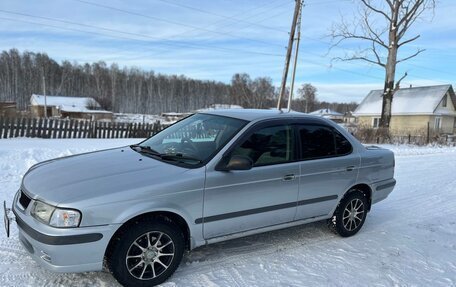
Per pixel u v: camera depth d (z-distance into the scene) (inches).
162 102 4532.5
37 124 656.4
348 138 195.0
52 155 392.5
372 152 204.5
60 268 118.1
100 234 119.9
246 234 158.6
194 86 4749.0
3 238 167.8
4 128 607.2
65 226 116.0
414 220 234.4
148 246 132.1
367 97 1856.5
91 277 138.7
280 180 161.6
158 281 135.7
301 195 170.9
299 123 176.1
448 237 206.5
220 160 145.8
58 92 4124.0
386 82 1005.8
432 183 354.6
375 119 1748.3
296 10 892.0
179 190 134.3
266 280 146.2
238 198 149.9
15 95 3885.3
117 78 4288.9
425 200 286.0
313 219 181.3
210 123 170.2
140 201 126.4
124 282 128.3
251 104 3398.1
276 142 164.9
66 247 116.3
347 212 194.9
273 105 3395.7
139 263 130.8
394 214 245.6
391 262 169.9
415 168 451.5
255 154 156.4
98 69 4328.3
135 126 783.1
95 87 4284.0
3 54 3897.6
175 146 162.7
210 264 156.3
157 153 160.4
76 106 3002.0
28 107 3363.7
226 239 152.9
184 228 143.1
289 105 920.9
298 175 167.9
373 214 244.1
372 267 163.6
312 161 173.9
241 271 152.1
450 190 325.7
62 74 4210.1
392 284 149.2
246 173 151.1
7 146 456.1
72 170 141.0
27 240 124.8
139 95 4382.4
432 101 1593.3
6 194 234.5
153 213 132.8
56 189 124.7
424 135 950.4
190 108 4645.7
